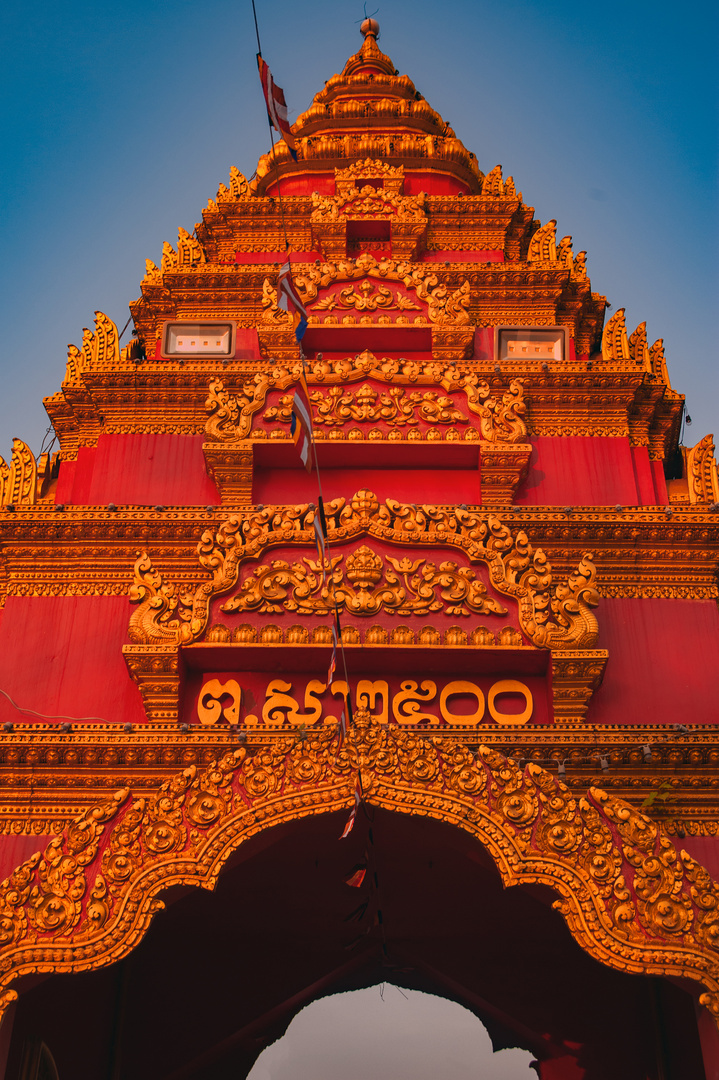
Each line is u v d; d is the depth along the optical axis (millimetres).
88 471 16703
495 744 12602
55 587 14781
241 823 11609
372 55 23594
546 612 13438
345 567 13836
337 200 19516
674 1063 14141
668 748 12781
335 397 15984
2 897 11242
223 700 13398
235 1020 14875
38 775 12734
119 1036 14531
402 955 15469
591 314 19906
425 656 13258
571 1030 14891
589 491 16000
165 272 18688
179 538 14867
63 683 13961
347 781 11797
